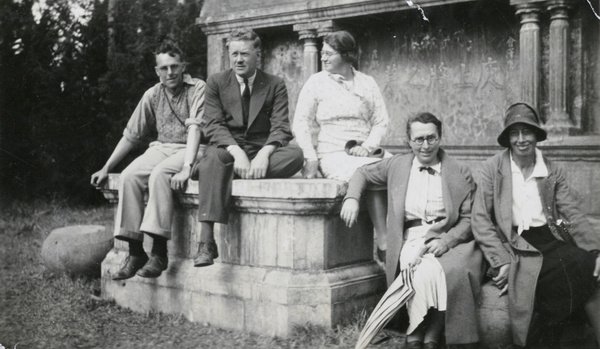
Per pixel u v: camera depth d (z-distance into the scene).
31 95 7.51
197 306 3.74
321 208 3.38
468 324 2.94
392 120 7.17
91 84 7.71
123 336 3.52
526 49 5.80
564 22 5.62
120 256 4.23
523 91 5.84
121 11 7.78
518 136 3.08
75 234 4.73
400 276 3.03
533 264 2.96
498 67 6.40
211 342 3.36
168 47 4.08
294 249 3.42
